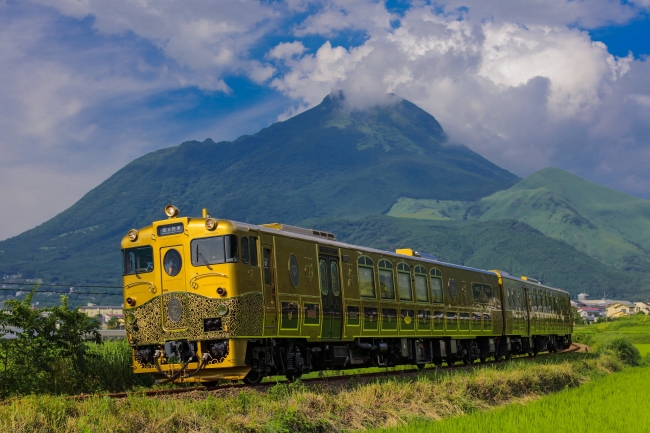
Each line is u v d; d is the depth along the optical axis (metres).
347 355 20.53
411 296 24.22
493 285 32.16
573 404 17.62
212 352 15.57
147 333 16.28
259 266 16.36
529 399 19.64
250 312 15.79
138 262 16.59
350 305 20.27
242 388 15.29
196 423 11.33
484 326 30.16
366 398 15.14
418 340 25.05
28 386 15.59
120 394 14.43
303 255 18.28
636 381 24.94
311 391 15.04
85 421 10.38
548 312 41.03
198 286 15.72
